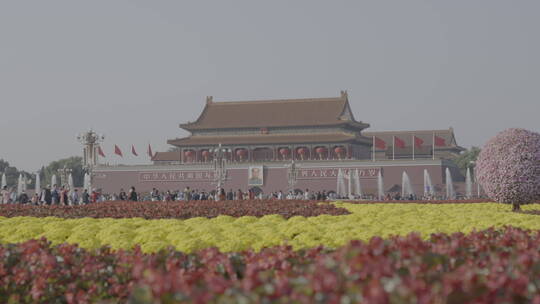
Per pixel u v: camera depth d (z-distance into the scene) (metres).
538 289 16.56
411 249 19.75
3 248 26.22
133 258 24.14
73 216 61.19
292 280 16.12
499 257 20.16
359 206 74.50
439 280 16.53
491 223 41.69
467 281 15.52
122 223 43.06
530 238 25.80
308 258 22.20
